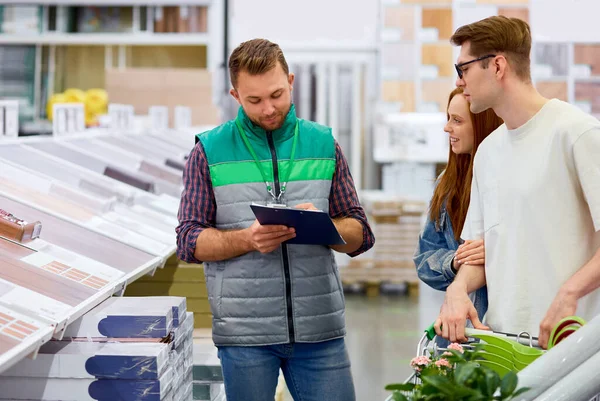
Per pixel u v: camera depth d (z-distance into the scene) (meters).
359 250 2.66
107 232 3.32
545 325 2.13
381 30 10.84
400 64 10.80
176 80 9.49
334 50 11.84
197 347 3.56
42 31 11.25
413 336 6.79
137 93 9.48
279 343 2.51
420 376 1.85
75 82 11.51
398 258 8.81
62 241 3.00
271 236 2.32
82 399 2.24
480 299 2.60
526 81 2.31
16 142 4.14
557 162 2.26
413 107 10.82
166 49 11.59
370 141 11.19
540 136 2.29
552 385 1.66
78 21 11.34
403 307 8.11
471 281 2.43
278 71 2.41
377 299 8.58
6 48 11.34
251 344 2.51
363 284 9.00
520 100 2.30
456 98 2.74
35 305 2.19
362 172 11.19
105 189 4.05
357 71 10.91
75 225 3.24
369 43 11.91
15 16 11.21
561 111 2.28
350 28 11.91
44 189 3.57
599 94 10.74
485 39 2.27
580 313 2.31
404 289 9.21
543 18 10.69
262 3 11.93
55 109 4.85
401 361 5.98
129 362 2.23
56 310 2.21
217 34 11.48
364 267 8.82
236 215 2.52
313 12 11.92
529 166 2.30
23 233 2.71
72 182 3.97
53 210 3.33
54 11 11.25
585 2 10.66
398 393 1.65
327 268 2.58
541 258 2.29
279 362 2.59
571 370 1.67
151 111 7.62
